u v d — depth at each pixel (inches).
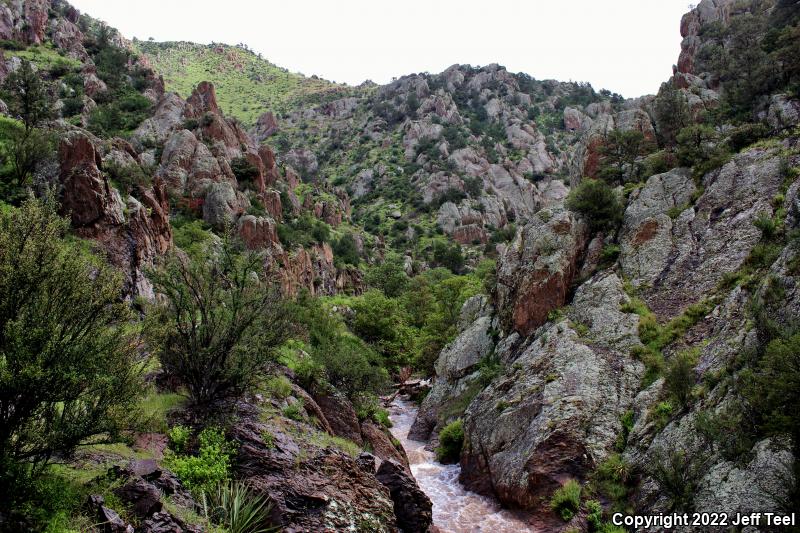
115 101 2834.6
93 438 473.4
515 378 1143.6
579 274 1336.1
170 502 456.8
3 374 334.0
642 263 1234.6
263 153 3314.5
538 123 6993.1
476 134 6456.7
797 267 811.4
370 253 3823.8
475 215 4724.4
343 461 658.2
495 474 968.3
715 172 1310.3
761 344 770.2
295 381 903.7
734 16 2851.9
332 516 565.9
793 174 1138.0
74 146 1075.3
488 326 1510.8
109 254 1003.9
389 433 1116.5
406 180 5713.6
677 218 1278.3
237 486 535.2
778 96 1540.4
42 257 378.9
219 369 662.5
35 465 368.5
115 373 397.4
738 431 672.4
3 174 1039.6
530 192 5324.8
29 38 3125.0
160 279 681.6
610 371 1008.9
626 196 1472.7
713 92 2140.7
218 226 1929.1
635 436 866.1
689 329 1013.8
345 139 7317.9
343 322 2198.6
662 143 1824.6
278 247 1952.5
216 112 2906.0
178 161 2140.7
